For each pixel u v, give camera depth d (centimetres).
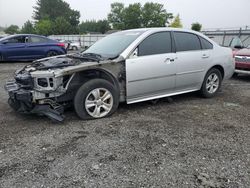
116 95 453
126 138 367
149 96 501
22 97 397
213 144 352
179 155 321
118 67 448
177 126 415
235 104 546
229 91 670
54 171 284
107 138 367
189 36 545
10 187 257
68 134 379
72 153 324
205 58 560
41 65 442
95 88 429
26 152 325
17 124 418
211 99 586
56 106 416
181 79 528
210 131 396
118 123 424
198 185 262
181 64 517
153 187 258
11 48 1214
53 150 331
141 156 317
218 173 283
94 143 351
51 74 392
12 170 286
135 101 484
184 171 286
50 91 399
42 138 365
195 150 334
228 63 612
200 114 476
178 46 520
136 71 461
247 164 301
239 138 372
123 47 472
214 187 259
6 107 505
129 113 475
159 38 497
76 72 417
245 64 795
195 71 546
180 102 555
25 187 257
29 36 1262
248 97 609
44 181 266
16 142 353
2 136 371
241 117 462
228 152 329
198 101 566
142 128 404
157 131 393
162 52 495
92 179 270
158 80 492
